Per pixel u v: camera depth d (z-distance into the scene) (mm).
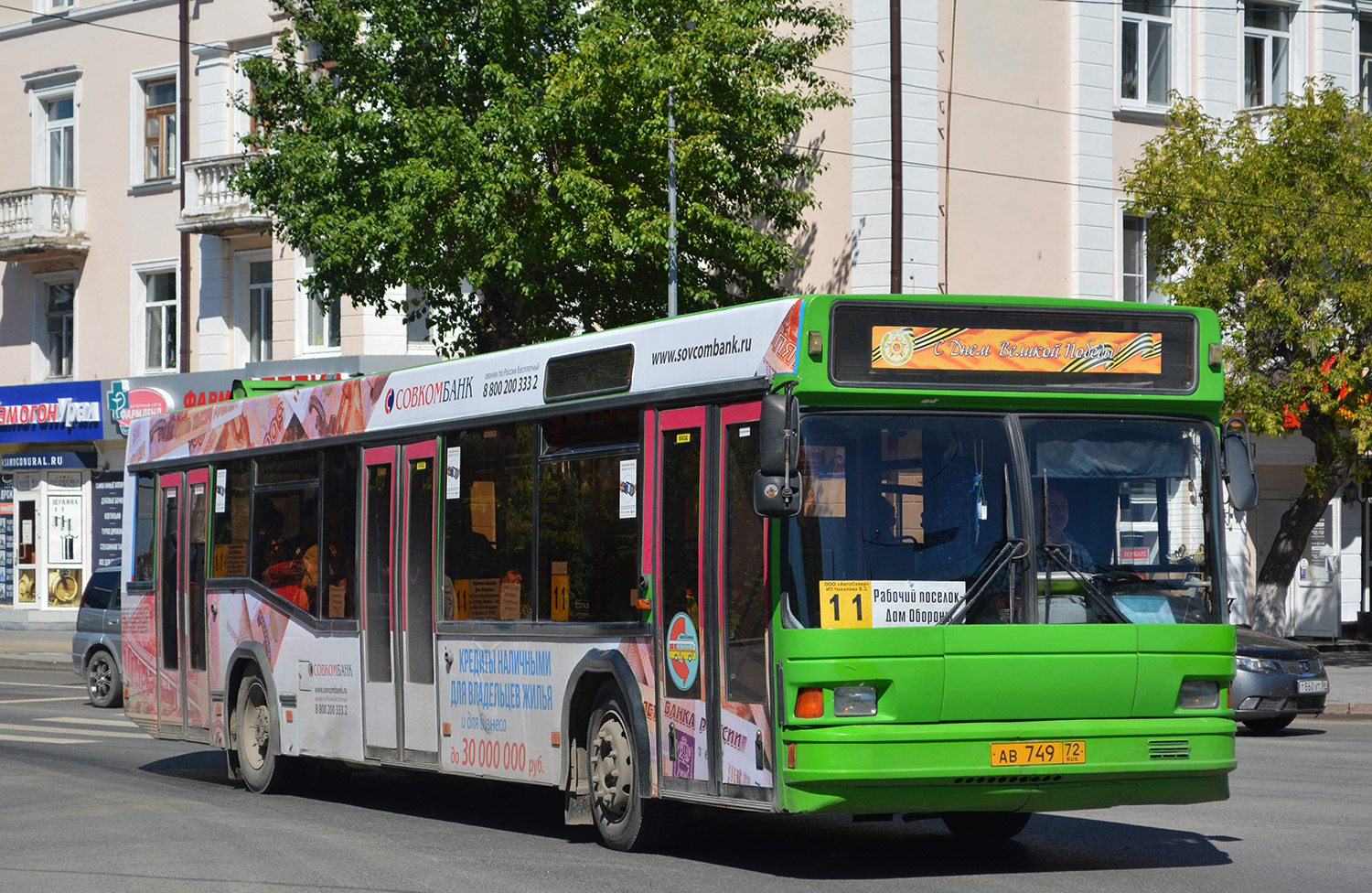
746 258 22125
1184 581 8703
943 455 8438
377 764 11969
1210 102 28984
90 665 22125
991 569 8328
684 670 9078
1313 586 30422
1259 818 11016
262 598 13602
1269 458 29500
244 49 33562
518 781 10484
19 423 36219
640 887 8438
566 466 10211
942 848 9844
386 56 21578
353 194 21266
